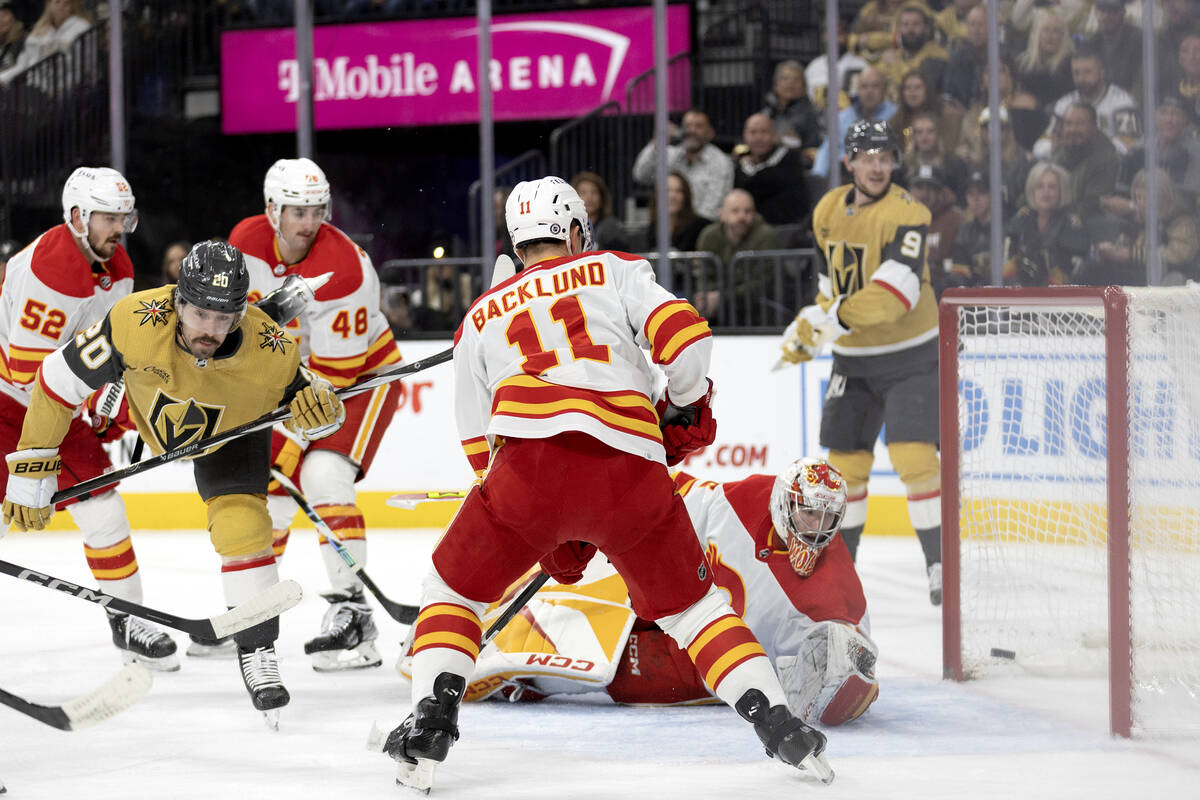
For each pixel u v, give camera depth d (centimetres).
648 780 872
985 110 2461
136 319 984
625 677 1099
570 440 834
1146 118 2419
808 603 1033
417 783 841
